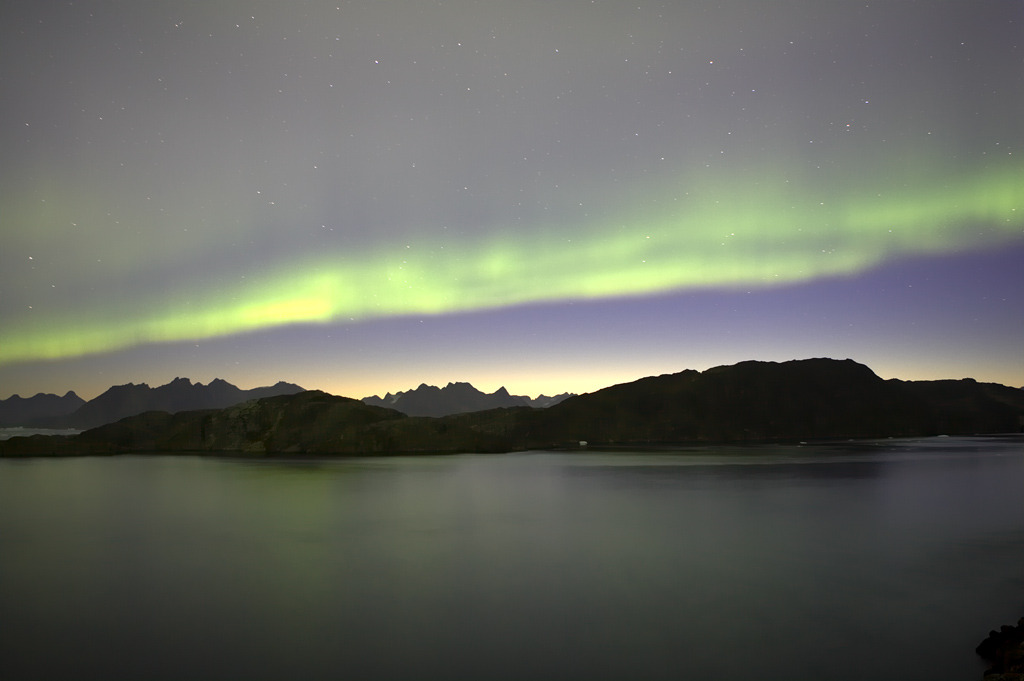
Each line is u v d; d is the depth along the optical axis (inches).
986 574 669.3
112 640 490.0
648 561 728.3
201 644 479.8
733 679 415.8
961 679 417.4
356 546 821.9
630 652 459.5
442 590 615.2
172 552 794.2
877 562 719.7
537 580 649.6
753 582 639.8
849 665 438.3
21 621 536.4
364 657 452.4
